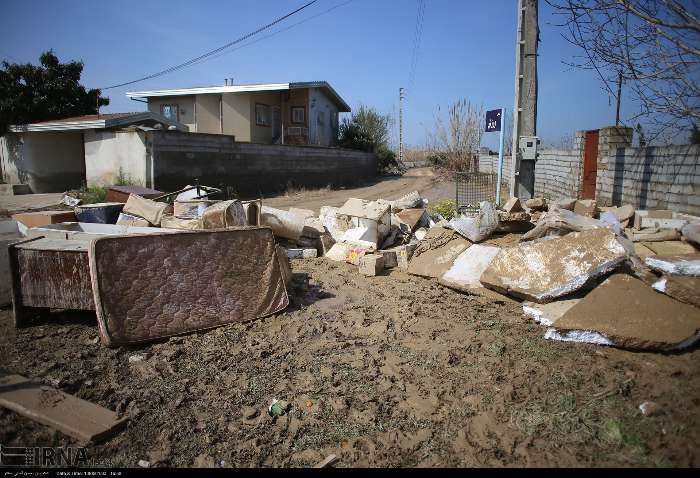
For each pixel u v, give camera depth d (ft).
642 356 11.90
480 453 8.89
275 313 16.03
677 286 12.64
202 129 72.54
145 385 11.46
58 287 14.38
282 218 24.80
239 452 9.12
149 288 14.05
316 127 84.58
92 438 9.21
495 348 12.93
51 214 22.65
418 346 13.53
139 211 24.14
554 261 15.61
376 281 20.35
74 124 52.08
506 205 21.62
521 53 28.02
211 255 15.29
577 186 35.70
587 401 10.21
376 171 104.17
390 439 9.40
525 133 28.30
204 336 14.16
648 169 23.85
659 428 9.18
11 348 13.25
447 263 20.15
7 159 65.67
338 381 11.63
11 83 65.72
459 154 87.10
